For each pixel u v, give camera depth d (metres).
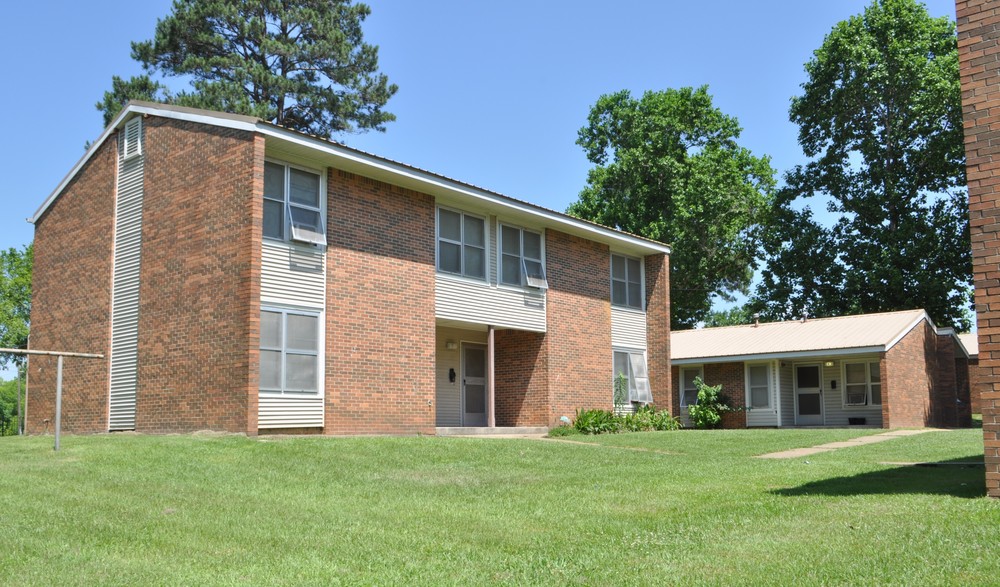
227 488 10.23
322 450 13.43
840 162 40.28
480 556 7.15
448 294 19.75
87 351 18.44
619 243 25.03
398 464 12.88
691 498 10.00
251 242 15.13
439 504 9.72
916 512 8.29
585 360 23.56
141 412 16.91
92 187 19.12
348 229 17.48
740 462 14.30
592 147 44.78
